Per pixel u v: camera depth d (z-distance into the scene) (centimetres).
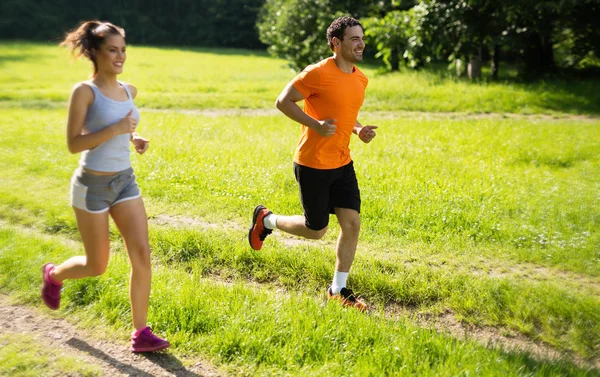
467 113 1520
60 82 2041
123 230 358
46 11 5534
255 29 5506
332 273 486
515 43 1892
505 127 1233
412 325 404
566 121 1377
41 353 350
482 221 612
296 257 509
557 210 657
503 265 529
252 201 675
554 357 380
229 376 340
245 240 554
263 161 852
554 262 536
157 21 5838
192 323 384
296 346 364
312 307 413
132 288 355
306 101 434
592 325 419
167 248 533
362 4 2320
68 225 589
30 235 546
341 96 419
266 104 1614
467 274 500
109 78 344
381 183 744
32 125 1116
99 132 332
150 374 339
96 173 343
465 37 1850
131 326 387
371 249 554
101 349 363
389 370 345
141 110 1488
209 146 952
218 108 1562
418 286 469
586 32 1975
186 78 2325
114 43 336
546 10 1722
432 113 1515
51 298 387
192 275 488
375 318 418
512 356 363
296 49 2284
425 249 554
